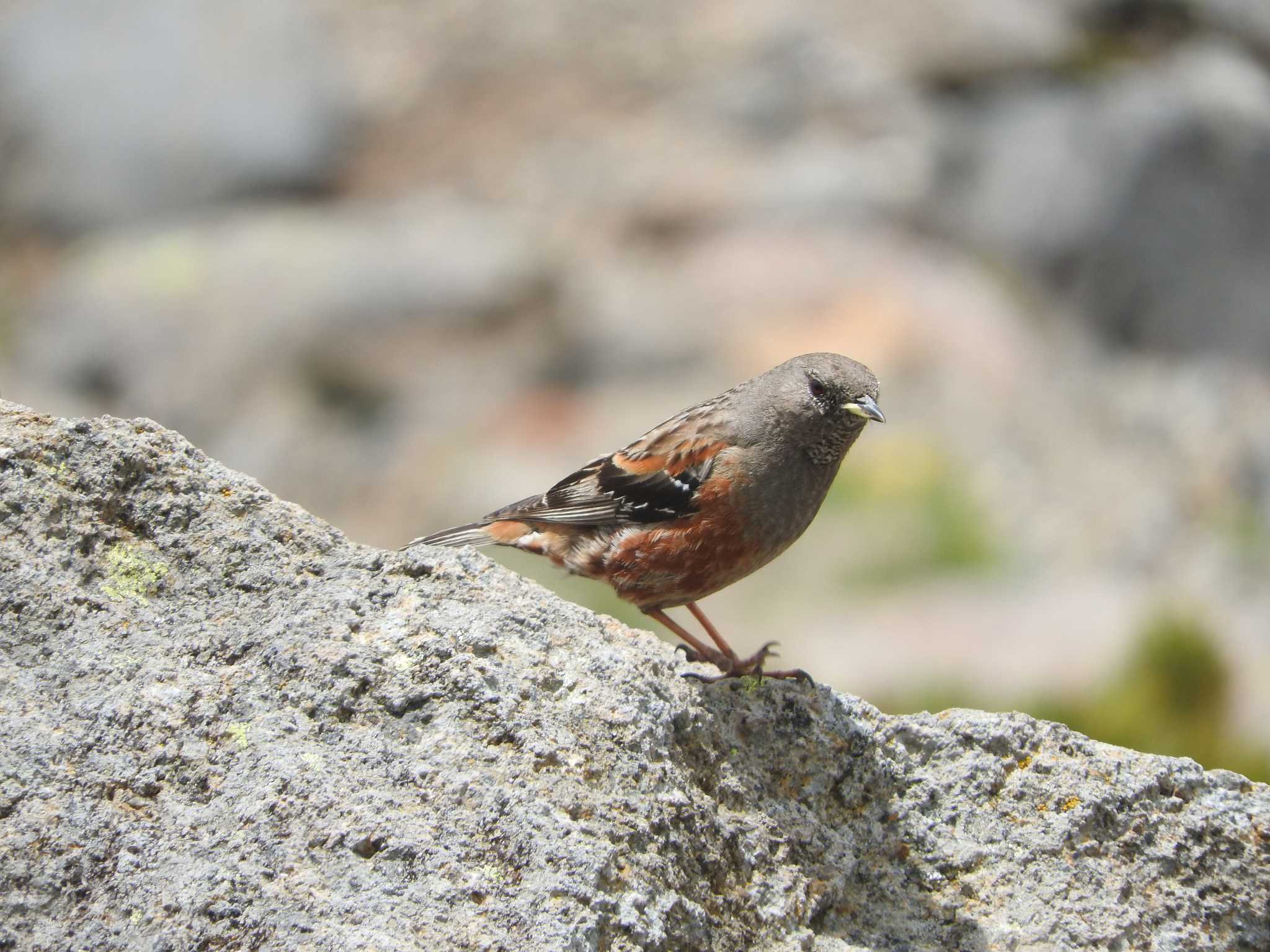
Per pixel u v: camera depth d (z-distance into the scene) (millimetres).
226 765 4074
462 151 28344
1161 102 25469
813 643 15023
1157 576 17266
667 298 23734
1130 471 20125
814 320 23062
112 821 3857
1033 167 25656
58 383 23078
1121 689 12195
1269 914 4883
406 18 31016
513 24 31156
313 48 29875
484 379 22812
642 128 28297
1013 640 14469
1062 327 24641
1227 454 20969
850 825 4930
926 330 22719
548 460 20719
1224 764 11312
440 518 20000
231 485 4848
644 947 4047
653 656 5113
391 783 4141
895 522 18062
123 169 27500
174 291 24047
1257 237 25266
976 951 4688
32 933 3645
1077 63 27469
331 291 23719
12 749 3947
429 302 23781
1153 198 25078
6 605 4320
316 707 4285
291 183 27797
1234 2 28078
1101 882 4859
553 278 24391
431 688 4391
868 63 28328
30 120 27984
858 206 25359
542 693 4520
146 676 4223
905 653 14430
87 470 4656
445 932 3836
